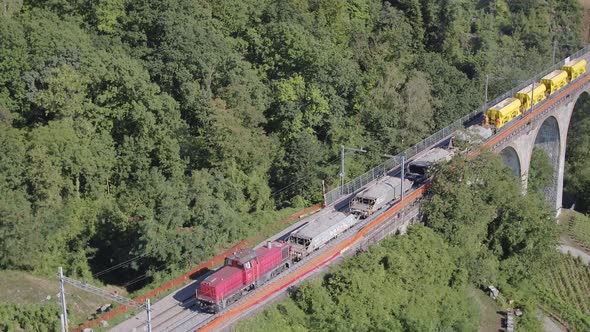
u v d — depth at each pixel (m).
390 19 124.31
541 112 113.81
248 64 93.94
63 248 74.25
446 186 87.00
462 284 82.38
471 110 118.56
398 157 97.12
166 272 72.81
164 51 89.19
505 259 92.75
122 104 83.12
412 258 79.00
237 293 64.50
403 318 70.75
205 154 85.25
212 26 97.38
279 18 105.94
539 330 81.50
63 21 89.00
